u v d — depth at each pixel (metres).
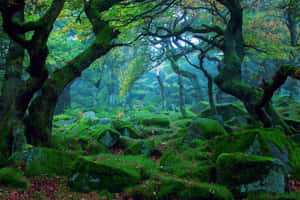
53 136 9.81
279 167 4.73
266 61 27.59
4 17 5.61
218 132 9.60
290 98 21.09
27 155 6.38
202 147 8.16
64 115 21.48
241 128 11.86
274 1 21.84
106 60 29.81
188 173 5.78
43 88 8.40
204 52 13.90
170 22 19.47
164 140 12.17
